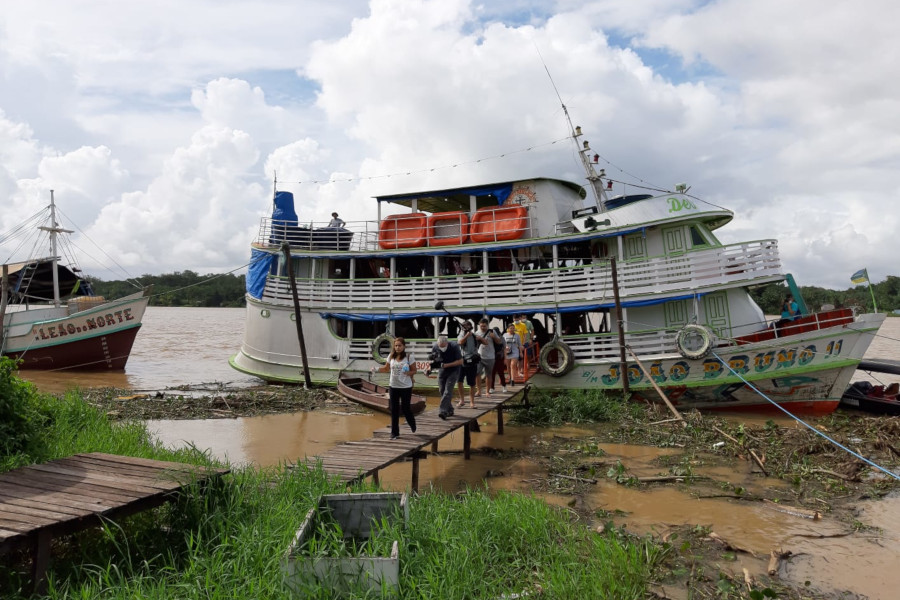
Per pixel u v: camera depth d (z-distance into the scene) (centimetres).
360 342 2006
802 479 1030
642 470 1095
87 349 2578
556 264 1820
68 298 2955
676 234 1712
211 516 630
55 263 2686
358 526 624
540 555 641
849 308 1551
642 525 820
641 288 1705
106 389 2042
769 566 681
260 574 536
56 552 624
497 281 1872
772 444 1228
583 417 1545
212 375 2592
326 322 2052
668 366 1639
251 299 2200
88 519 547
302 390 1978
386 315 1980
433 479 1066
